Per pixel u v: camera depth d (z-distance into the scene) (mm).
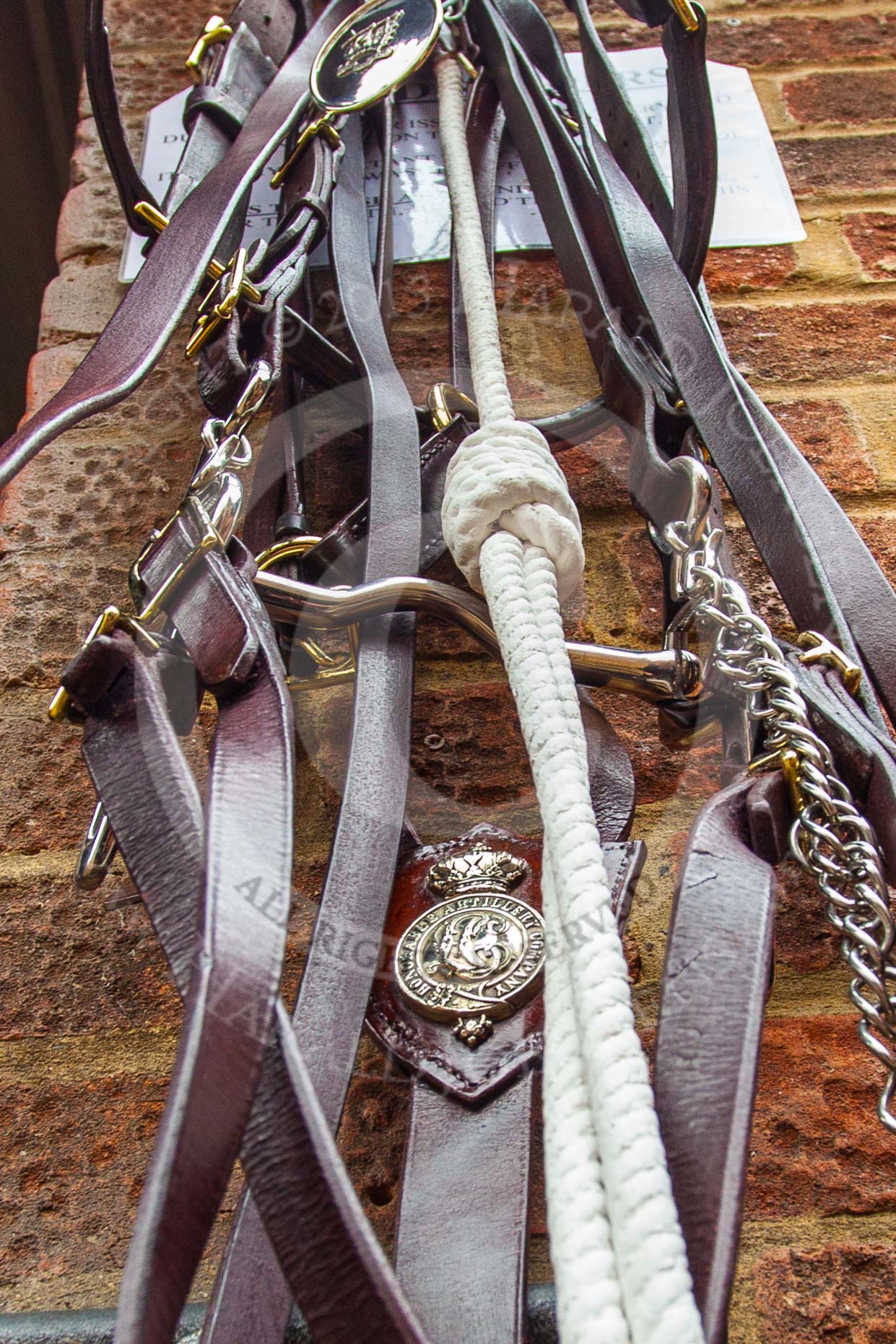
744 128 1229
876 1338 538
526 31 1101
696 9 829
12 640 839
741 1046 432
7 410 2361
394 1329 359
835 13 1395
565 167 979
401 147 1149
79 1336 526
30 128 1995
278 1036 406
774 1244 572
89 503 926
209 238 737
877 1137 605
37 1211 598
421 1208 499
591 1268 367
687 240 864
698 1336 345
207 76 1023
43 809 757
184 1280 354
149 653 559
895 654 662
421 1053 549
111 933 698
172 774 484
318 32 993
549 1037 424
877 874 506
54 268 2168
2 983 680
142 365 661
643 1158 374
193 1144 368
